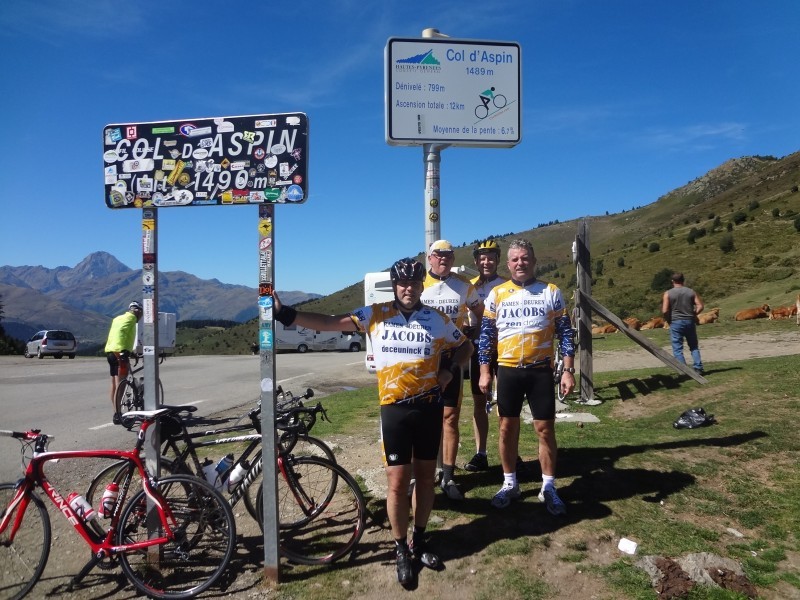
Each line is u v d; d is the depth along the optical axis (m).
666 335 17.56
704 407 6.68
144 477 3.37
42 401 10.77
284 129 3.18
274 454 3.26
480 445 4.91
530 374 4.05
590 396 7.89
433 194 4.81
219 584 3.30
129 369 8.95
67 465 6.02
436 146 4.82
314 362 21.78
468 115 4.82
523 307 4.06
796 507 3.87
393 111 4.74
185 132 3.30
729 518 3.81
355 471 5.02
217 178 3.26
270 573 3.27
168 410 3.46
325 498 4.01
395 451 3.28
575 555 3.38
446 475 4.27
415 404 3.28
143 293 3.45
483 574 3.23
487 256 4.81
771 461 4.68
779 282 40.72
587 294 7.94
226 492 3.73
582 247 7.98
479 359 4.30
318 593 3.15
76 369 19.19
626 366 11.64
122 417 3.43
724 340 14.53
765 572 3.16
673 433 5.72
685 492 4.18
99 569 3.54
